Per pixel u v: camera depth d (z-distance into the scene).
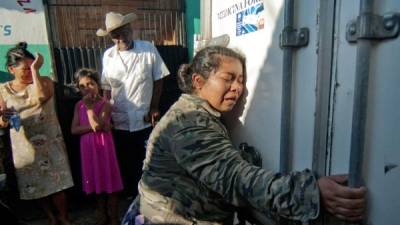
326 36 0.78
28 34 3.01
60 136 2.67
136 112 2.89
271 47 1.03
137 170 3.15
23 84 2.44
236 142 1.33
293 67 0.93
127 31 2.77
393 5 0.63
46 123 2.54
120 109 2.91
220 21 1.42
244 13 1.19
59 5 3.08
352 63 0.72
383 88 0.66
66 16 3.12
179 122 0.99
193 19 3.44
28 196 2.55
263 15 1.07
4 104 2.41
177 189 1.04
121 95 2.88
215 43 1.34
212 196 1.04
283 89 0.94
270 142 1.08
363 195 0.70
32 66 2.38
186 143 0.93
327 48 0.78
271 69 1.04
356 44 0.71
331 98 0.79
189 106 1.06
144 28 3.35
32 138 2.50
